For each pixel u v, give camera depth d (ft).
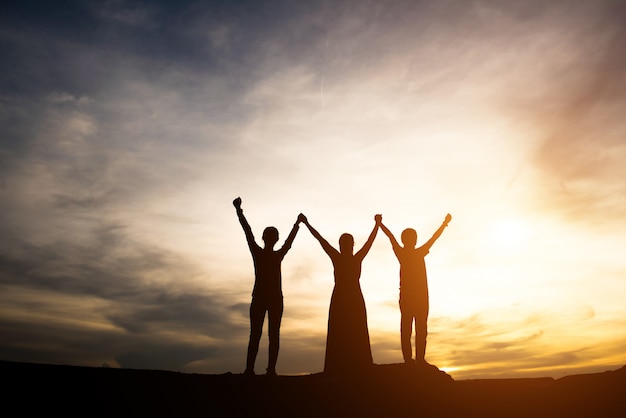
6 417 25.21
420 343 35.12
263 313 34.73
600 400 29.48
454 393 31.32
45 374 28.63
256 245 35.88
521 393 31.27
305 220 37.58
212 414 27.63
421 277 35.96
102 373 29.40
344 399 30.07
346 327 35.65
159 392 28.58
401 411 29.50
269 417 28.02
